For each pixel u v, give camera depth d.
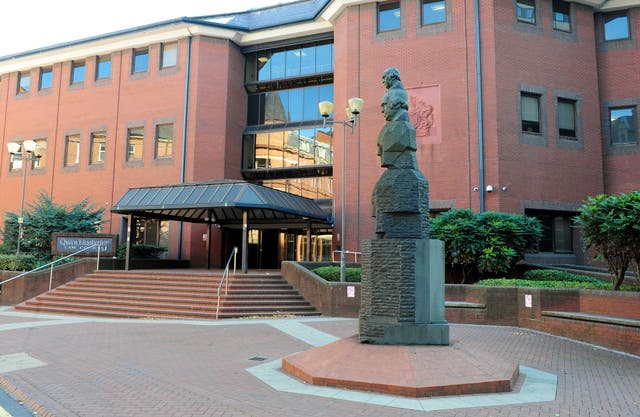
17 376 7.70
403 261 8.73
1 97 32.16
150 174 26.80
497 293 13.55
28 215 23.30
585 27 22.69
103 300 16.50
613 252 11.90
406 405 6.06
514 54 21.27
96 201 27.92
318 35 26.77
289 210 19.88
